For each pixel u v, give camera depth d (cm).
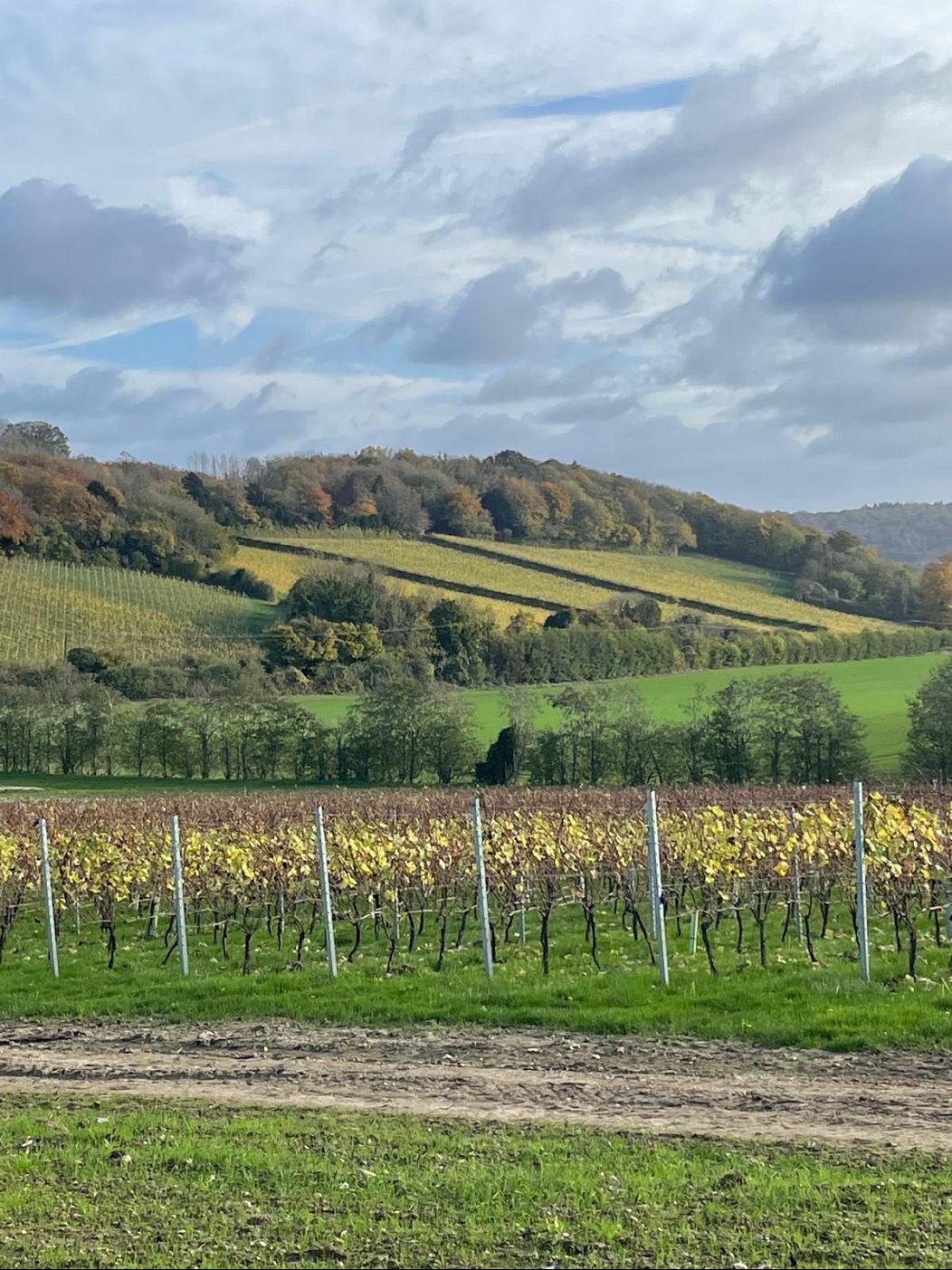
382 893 2095
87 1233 809
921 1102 1080
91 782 7256
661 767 7000
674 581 12825
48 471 12219
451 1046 1387
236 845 2450
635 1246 764
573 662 9931
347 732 7488
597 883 2197
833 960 1786
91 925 2777
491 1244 776
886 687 9275
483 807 3609
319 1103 1165
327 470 14150
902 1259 732
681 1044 1345
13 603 10412
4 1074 1361
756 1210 814
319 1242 784
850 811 2372
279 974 1864
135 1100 1206
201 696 8231
